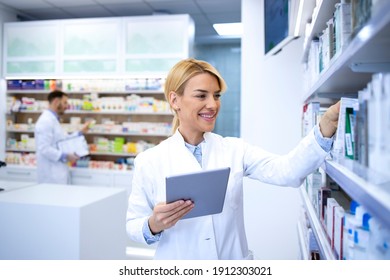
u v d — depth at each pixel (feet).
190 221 4.30
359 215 3.25
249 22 11.25
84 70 14.78
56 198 7.85
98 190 8.91
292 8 6.14
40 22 15.20
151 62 14.11
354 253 3.25
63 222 7.11
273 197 11.17
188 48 13.96
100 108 15.78
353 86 5.19
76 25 14.79
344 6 3.66
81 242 7.11
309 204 6.47
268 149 11.23
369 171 2.60
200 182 3.60
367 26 2.23
